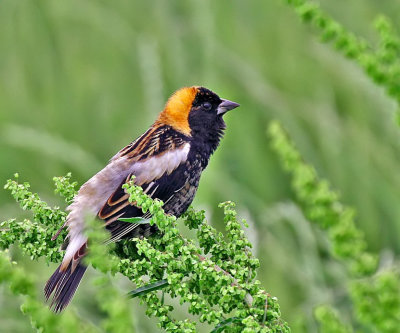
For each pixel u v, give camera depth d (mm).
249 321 4277
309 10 4957
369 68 4648
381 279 3107
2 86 12102
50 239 6066
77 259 6004
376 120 11648
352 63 11828
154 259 4977
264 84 12055
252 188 11164
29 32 12367
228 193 10844
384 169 11477
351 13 12211
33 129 11367
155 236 7074
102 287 2896
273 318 4504
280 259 10586
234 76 12188
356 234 3217
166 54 12242
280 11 12305
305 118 11859
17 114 11758
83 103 12039
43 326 3104
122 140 11906
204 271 4766
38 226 6039
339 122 11719
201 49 12320
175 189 7742
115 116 11961
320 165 11570
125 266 5105
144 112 11742
